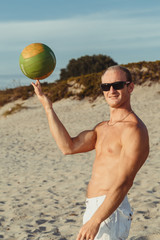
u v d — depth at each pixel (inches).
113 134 77.9
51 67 90.9
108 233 74.8
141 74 898.1
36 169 334.6
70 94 945.5
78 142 85.2
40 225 182.1
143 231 150.3
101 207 68.5
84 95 919.0
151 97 811.4
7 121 863.7
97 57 1472.7
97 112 764.6
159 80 872.9
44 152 435.2
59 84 1037.2
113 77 78.6
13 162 379.2
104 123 85.3
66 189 251.9
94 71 1439.5
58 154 414.3
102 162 78.9
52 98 973.2
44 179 289.4
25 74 90.6
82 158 373.4
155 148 358.9
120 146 76.2
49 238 159.2
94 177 80.0
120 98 78.5
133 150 72.3
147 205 186.4
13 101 1059.9
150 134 440.8
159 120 547.8
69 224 178.7
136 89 872.9
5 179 300.5
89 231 66.7
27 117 850.8
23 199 234.7
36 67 87.9
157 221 161.5
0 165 365.1
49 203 221.3
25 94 1072.8
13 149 468.8
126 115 78.9
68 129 609.9
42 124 720.3
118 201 68.5
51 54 91.2
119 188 69.3
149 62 918.4
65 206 212.2
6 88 1213.7
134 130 74.3
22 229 177.9
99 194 77.2
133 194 211.6
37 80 91.0
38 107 959.6
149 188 221.8
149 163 295.3
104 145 79.3
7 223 189.8
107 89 79.5
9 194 250.5
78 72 1478.8
